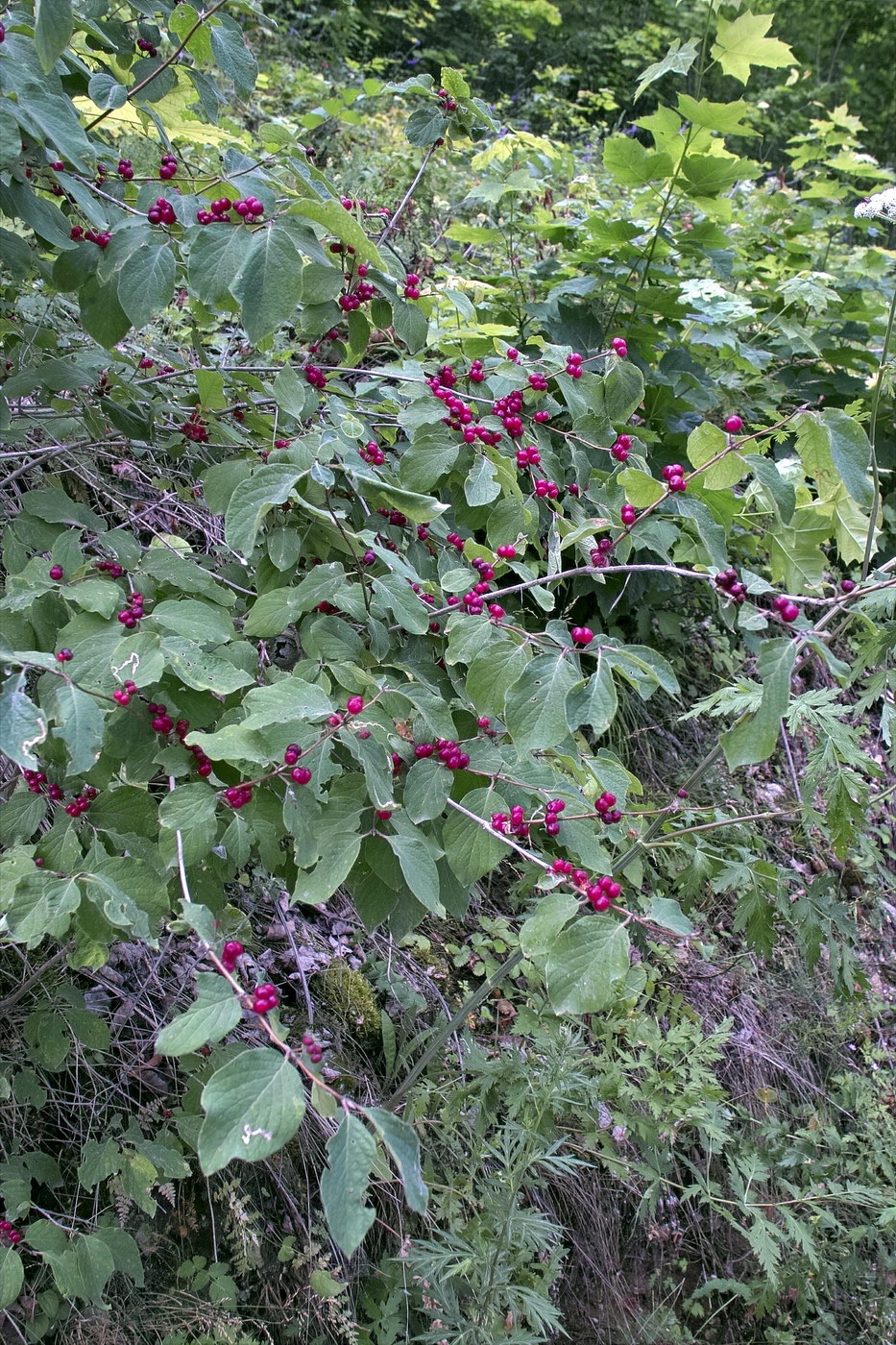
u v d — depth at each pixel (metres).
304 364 2.04
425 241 5.01
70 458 2.21
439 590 1.92
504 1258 2.08
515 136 3.49
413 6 9.19
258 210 1.51
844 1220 3.18
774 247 5.45
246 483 1.51
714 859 2.43
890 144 13.13
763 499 1.73
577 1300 2.66
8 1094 1.84
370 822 1.57
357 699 1.48
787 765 4.46
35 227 1.53
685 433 3.71
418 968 2.88
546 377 2.08
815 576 1.93
